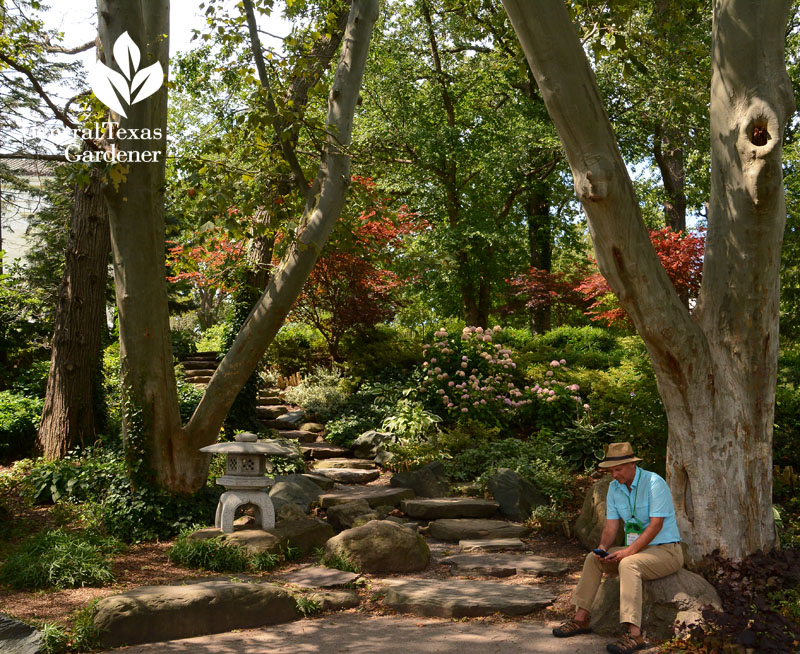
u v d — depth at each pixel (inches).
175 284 847.7
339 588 244.8
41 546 260.2
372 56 733.9
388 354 565.6
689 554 229.9
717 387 229.1
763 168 211.6
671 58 541.6
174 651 189.3
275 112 330.0
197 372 588.7
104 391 434.6
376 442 447.5
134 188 314.8
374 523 277.0
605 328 879.7
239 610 211.0
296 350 596.4
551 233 881.5
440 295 821.9
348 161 353.4
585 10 302.2
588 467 412.8
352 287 561.6
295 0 368.5
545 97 206.2
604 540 206.8
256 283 515.2
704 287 238.2
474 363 505.4
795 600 208.7
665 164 781.9
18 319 558.9
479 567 266.4
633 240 217.5
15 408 437.1
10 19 366.0
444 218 796.6
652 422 348.5
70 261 415.2
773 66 216.8
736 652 181.3
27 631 188.2
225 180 328.8
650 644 192.4
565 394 477.4
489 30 681.6
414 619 219.0
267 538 279.3
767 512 231.6
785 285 665.6
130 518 309.4
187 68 486.0
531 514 342.6
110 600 200.2
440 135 693.9
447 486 378.9
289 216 340.8
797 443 413.1
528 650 189.3
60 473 343.6
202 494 338.0
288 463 413.4
